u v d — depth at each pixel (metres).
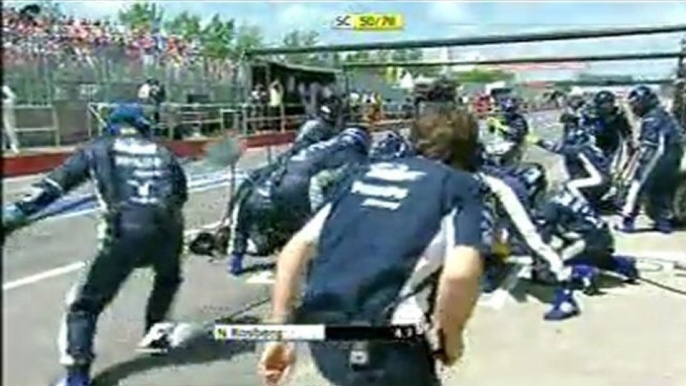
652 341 5.74
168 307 4.72
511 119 9.24
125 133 4.50
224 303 5.23
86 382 4.17
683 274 7.86
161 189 4.68
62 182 3.99
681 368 5.19
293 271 2.71
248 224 6.89
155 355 4.23
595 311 6.49
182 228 4.96
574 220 7.34
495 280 6.85
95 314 4.35
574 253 7.27
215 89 8.18
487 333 5.84
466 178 2.62
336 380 2.67
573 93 17.12
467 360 5.20
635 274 7.54
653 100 10.41
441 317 2.50
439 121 2.71
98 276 4.39
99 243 4.47
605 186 10.43
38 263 3.95
